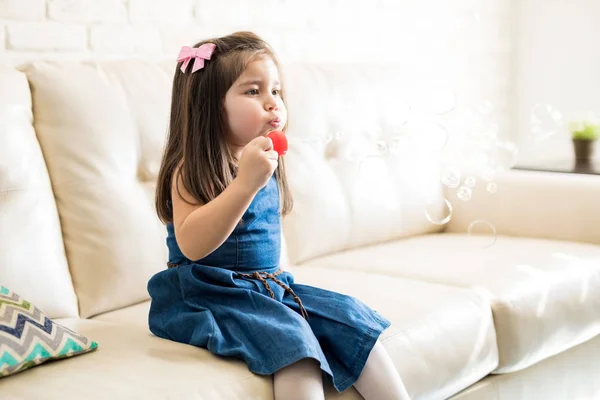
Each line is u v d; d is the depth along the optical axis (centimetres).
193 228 137
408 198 245
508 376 188
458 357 167
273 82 151
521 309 185
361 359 141
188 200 144
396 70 258
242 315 140
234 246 149
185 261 150
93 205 176
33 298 163
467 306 176
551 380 202
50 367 133
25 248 163
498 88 351
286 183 166
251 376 132
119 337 150
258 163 134
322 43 280
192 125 148
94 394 121
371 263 212
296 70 233
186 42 239
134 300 179
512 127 357
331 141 234
